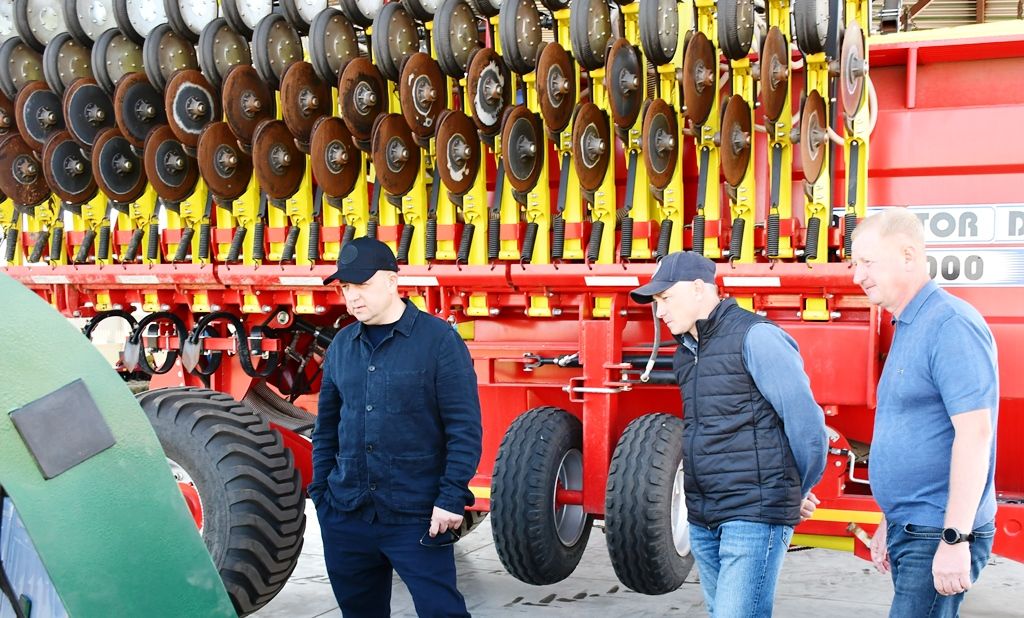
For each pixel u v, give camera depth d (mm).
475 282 3881
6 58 4547
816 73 3398
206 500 3693
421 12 3854
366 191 4105
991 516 1986
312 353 4633
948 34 3521
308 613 3984
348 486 2582
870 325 3416
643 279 3602
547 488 3570
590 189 3625
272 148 4012
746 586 2213
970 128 3502
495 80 3770
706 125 3566
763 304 3623
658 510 3361
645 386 3854
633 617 3871
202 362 4625
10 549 1349
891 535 2055
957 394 1883
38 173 4684
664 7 3426
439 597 2518
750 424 2244
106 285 4602
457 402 2535
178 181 4309
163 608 1280
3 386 1192
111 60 4305
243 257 4336
